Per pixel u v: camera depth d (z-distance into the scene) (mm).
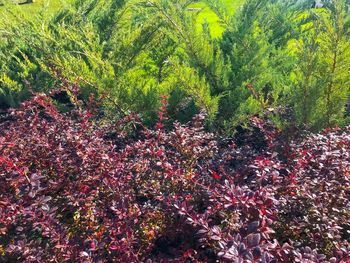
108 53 5172
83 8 6262
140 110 4355
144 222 2668
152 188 2912
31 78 5184
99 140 3197
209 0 5496
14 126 3906
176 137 3252
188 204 2658
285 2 6430
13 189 2936
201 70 4602
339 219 2484
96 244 2316
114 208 2580
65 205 2871
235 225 2242
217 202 2432
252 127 4328
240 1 8898
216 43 5250
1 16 5867
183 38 4461
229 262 2143
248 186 2750
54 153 3102
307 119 3889
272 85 4684
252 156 3375
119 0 5555
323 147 2881
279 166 2654
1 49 5855
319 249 2359
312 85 3777
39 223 2373
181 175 2799
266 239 2174
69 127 3434
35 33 4930
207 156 3359
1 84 5430
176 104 4355
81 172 2895
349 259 2020
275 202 2236
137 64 5043
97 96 4465
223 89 4590
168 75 5109
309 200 2516
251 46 4668
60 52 4863
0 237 2680
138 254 2529
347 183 2572
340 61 3854
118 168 2912
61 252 2420
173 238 2727
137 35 5043
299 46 4098
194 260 2402
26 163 3117
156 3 4605
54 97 5383
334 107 4043
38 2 12688
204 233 2281
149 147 3252
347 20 3762
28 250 2348
